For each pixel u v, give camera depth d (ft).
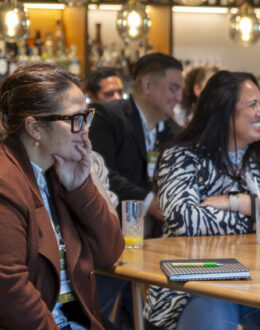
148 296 6.69
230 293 4.57
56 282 4.95
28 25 10.11
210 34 19.15
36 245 4.81
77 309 5.31
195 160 7.49
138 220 6.25
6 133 5.16
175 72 10.21
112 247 5.55
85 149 5.38
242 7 11.44
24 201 4.73
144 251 6.08
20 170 4.94
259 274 5.10
